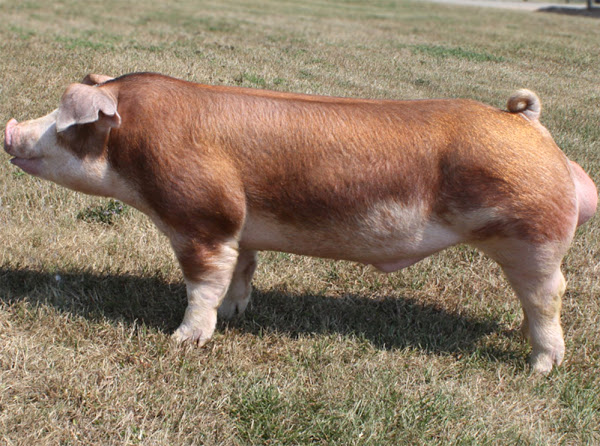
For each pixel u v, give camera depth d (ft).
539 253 12.84
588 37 65.10
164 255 18.19
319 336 15.25
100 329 14.80
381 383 13.55
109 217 20.12
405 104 13.12
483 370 14.51
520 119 13.08
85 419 12.21
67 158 13.08
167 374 13.52
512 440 12.42
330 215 12.82
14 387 12.71
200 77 35.91
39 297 15.61
